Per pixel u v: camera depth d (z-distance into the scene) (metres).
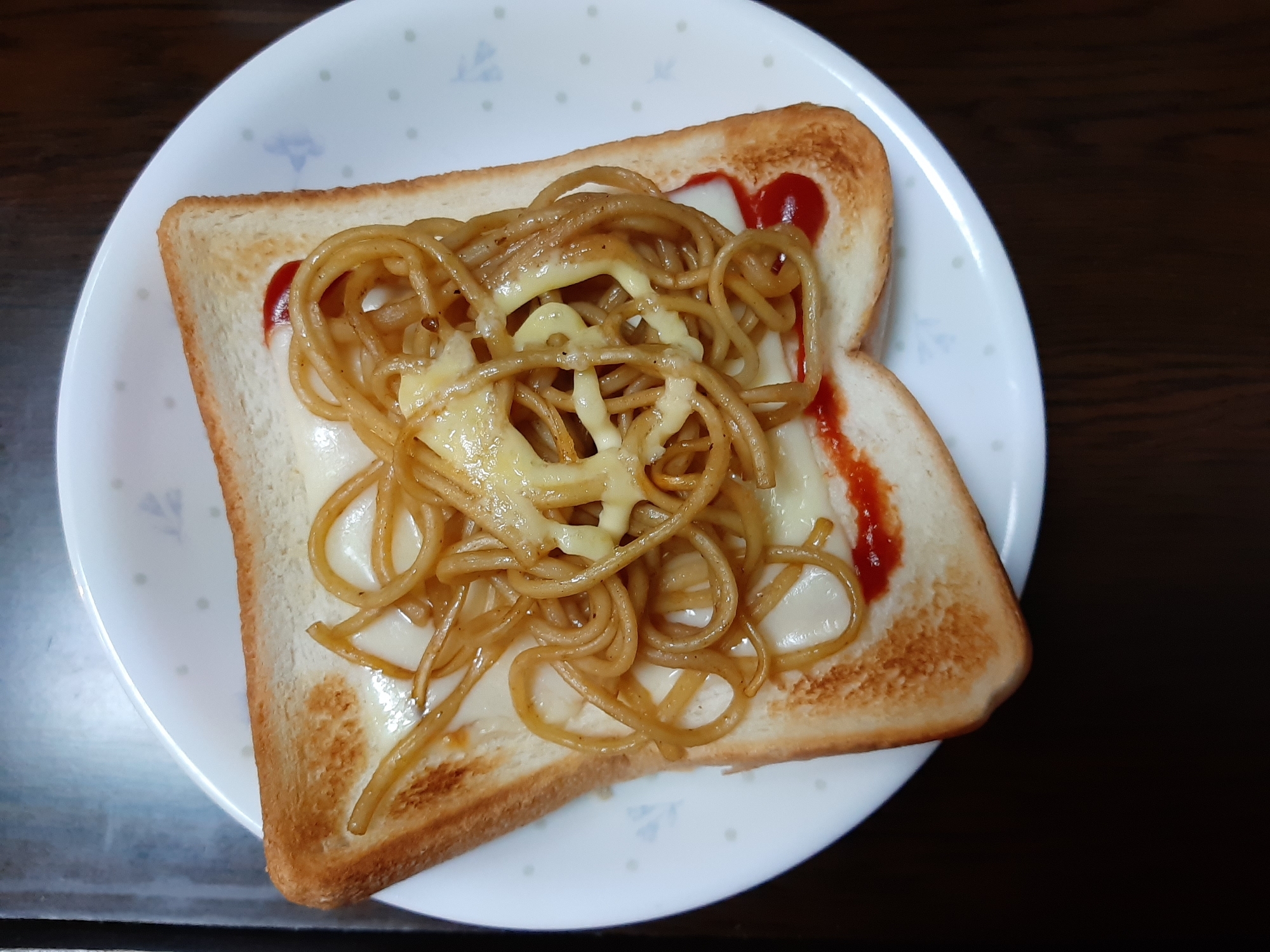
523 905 0.18
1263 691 0.20
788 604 0.18
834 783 0.18
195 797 0.20
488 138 0.20
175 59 0.21
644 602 0.17
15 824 0.20
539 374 0.16
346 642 0.17
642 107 0.20
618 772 0.18
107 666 0.20
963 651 0.18
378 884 0.17
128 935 0.20
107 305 0.18
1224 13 0.21
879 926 0.20
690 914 0.20
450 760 0.18
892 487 0.18
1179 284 0.21
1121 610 0.21
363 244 0.16
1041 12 0.22
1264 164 0.21
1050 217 0.21
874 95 0.19
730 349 0.17
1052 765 0.20
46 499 0.20
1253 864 0.20
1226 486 0.21
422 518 0.17
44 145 0.21
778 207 0.19
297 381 0.17
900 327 0.20
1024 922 0.20
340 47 0.19
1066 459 0.21
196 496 0.19
